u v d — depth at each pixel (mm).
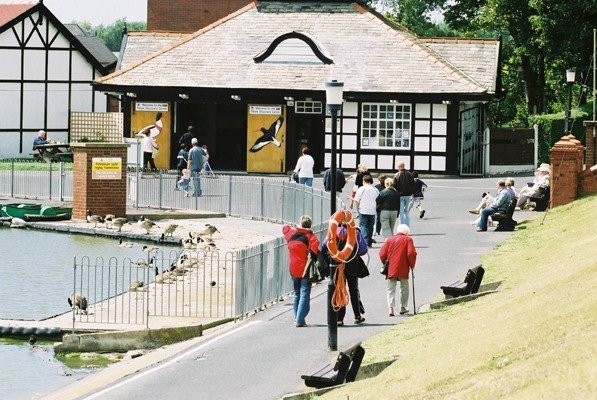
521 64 87688
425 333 26391
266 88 66688
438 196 55281
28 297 36562
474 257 37438
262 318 31266
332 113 29891
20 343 31047
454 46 70812
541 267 31359
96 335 30141
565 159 44969
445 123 65750
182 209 55406
